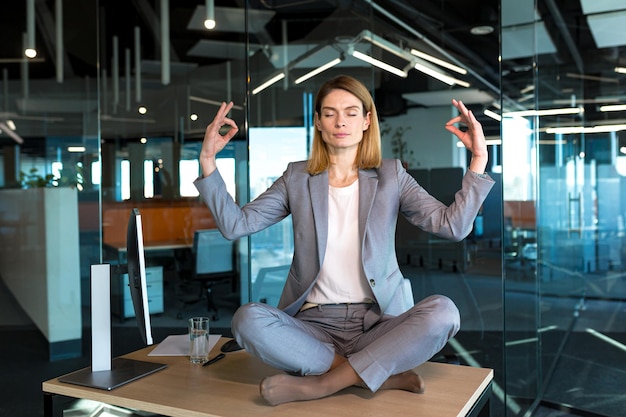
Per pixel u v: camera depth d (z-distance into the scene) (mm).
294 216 1897
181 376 1775
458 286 3439
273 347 1576
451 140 3498
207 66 5023
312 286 1838
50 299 4492
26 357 4398
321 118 1896
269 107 4066
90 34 5387
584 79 3801
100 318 1851
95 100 5359
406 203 1884
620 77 3699
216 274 5008
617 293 3787
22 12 5391
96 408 1641
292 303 1820
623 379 3707
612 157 3773
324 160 1956
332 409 1454
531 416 3449
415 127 3613
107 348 1848
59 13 5398
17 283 4734
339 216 1865
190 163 5121
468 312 3402
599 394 3559
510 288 3395
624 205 3738
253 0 4043
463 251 3404
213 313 4973
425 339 1538
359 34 3824
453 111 3475
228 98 4961
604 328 3850
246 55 4090
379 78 3760
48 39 5406
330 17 3906
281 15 4020
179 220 5094
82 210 5109
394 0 3676
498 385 3299
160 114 5184
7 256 4789
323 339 1753
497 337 3289
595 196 3820
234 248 5047
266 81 4070
